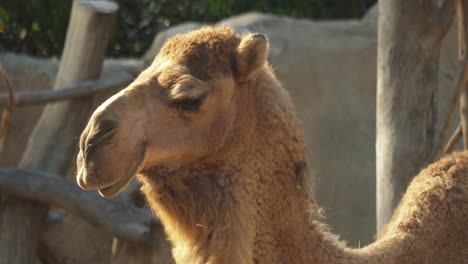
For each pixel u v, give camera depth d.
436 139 11.00
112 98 6.67
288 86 17.36
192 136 6.95
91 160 6.37
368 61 18.53
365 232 17.00
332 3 25.70
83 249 16.67
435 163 8.94
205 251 7.02
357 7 25.59
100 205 14.68
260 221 7.10
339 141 17.53
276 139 7.22
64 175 15.74
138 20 24.25
